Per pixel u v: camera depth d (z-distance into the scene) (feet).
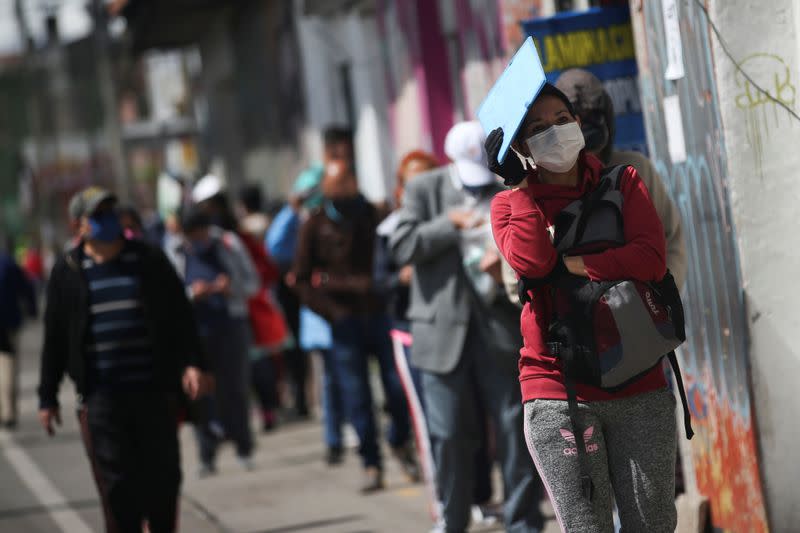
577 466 26.48
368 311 55.52
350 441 70.79
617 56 41.50
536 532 40.14
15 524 56.65
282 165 119.55
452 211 41.14
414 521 49.55
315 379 84.12
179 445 42.45
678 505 38.47
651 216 26.40
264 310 72.18
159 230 88.53
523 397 27.27
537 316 26.86
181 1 120.78
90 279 41.42
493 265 38.96
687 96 36.22
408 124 82.02
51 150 329.52
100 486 41.39
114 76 160.15
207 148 160.76
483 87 67.21
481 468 47.65
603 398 26.27
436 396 41.60
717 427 36.70
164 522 42.09
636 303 25.67
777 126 34.06
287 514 53.42
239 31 129.49
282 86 114.21
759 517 34.76
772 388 34.37
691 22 35.29
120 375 41.16
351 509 53.16
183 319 42.50
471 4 67.56
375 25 87.25
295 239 73.97
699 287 37.01
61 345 42.42
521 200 26.37
